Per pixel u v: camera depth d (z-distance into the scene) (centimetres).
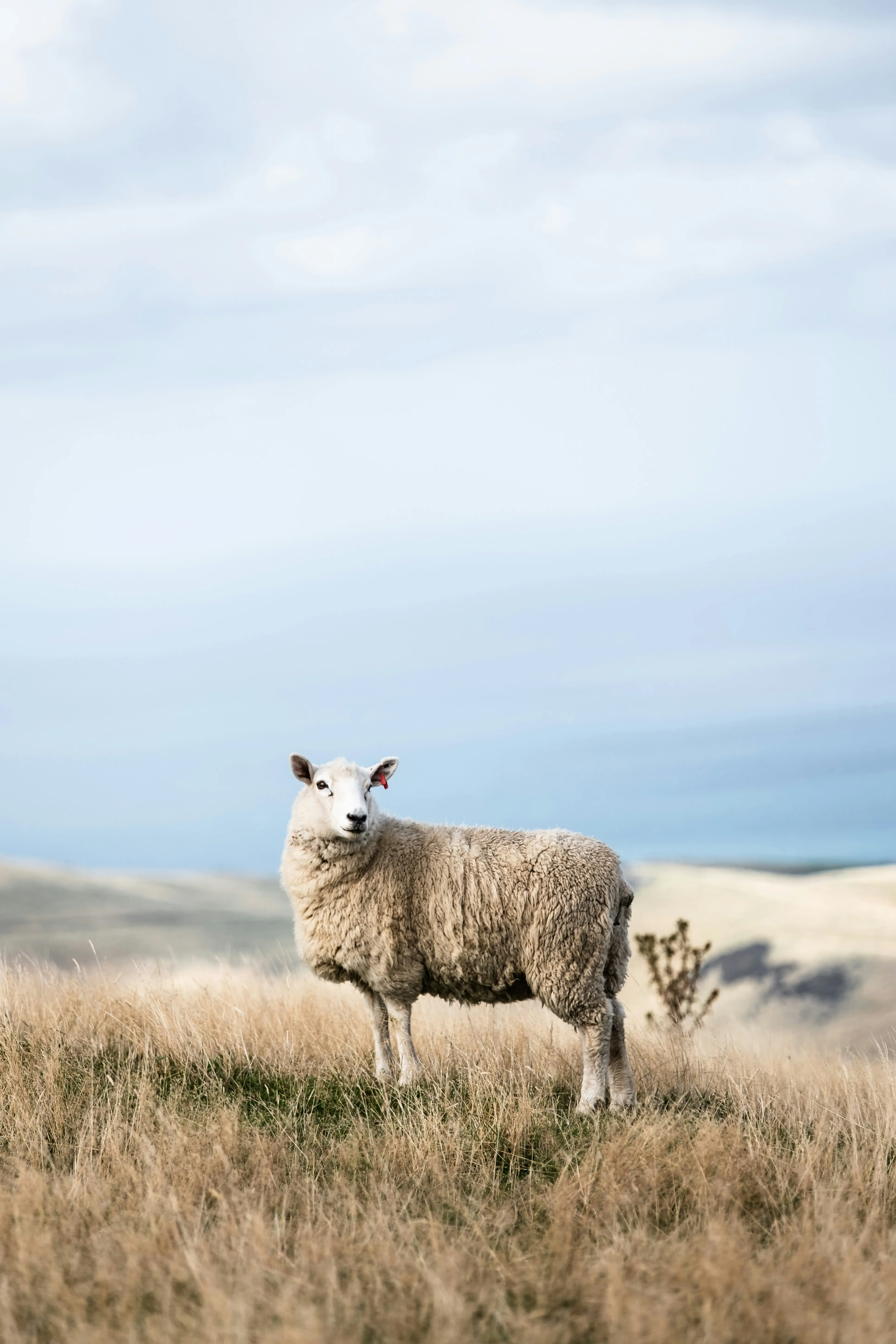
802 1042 1162
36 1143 640
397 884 812
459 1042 883
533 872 798
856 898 3331
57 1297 479
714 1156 617
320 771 829
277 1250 514
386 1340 448
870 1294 477
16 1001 891
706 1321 451
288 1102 762
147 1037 834
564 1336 457
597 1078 788
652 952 1109
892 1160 657
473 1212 574
